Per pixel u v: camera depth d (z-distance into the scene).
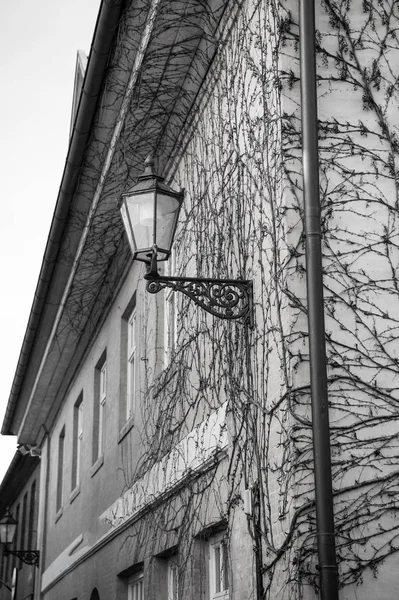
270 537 5.54
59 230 10.57
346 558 5.09
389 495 5.24
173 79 8.12
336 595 4.85
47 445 18.39
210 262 7.40
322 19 6.14
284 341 5.52
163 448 8.57
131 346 11.34
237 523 6.16
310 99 5.76
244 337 6.27
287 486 5.28
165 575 8.59
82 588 12.68
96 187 9.70
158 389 9.00
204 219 7.69
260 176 6.23
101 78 8.08
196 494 7.34
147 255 5.98
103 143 8.98
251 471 5.96
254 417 5.96
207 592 7.18
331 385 5.42
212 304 6.07
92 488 12.48
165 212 5.98
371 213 5.80
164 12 7.33
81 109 8.44
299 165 5.83
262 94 6.31
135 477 9.67
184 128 8.54
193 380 7.72
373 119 5.99
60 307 12.55
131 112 8.39
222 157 7.28
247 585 5.84
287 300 5.55
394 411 5.41
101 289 12.15
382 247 5.73
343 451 5.29
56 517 16.11
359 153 5.91
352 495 5.21
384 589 5.07
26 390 16.70
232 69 7.11
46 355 14.38
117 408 11.20
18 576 23.02
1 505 26.58
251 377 6.09
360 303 5.61
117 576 10.36
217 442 6.75
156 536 8.55
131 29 7.57
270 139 6.07
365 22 6.18
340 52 6.09
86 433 13.43
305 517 5.14
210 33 7.54
